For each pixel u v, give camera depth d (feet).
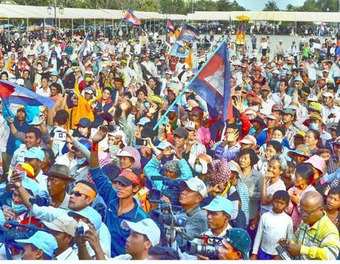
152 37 225.56
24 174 25.18
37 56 113.70
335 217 25.40
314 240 22.95
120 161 29.63
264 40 170.19
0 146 38.73
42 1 237.86
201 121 42.22
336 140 36.24
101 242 21.67
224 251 20.13
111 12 221.05
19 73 83.76
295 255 22.54
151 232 19.44
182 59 96.22
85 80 65.26
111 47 146.20
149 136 38.34
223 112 35.06
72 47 126.93
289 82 74.43
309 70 85.35
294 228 27.04
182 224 22.81
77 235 19.19
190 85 35.09
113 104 51.88
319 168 30.22
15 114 41.37
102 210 24.75
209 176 27.61
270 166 28.89
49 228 19.81
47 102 37.96
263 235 25.48
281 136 38.47
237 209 27.27
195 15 234.38
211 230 22.33
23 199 23.77
